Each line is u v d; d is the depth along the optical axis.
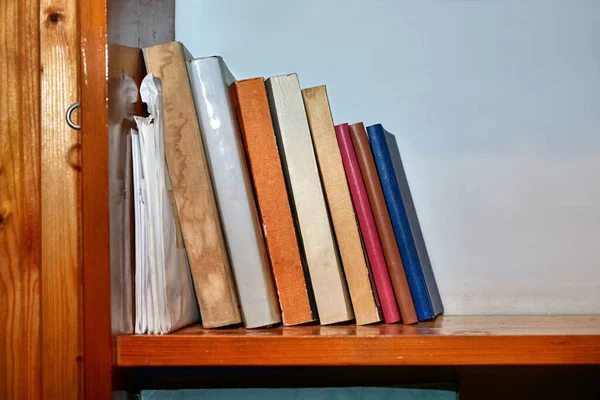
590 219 0.98
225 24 1.00
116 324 0.67
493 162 0.98
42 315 0.74
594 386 0.98
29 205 0.76
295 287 0.76
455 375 0.83
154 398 0.74
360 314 0.78
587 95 0.98
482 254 0.98
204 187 0.75
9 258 0.75
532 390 0.98
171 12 0.98
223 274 0.74
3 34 0.76
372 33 0.99
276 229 0.77
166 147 0.75
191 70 0.76
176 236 0.75
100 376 0.66
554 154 0.98
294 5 1.00
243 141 0.78
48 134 0.76
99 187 0.65
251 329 0.74
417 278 0.82
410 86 0.99
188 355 0.69
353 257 0.78
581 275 0.97
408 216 0.85
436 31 0.99
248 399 0.74
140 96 0.79
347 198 0.79
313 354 0.68
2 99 0.76
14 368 0.74
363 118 0.99
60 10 0.76
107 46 0.66
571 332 0.71
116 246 0.68
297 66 1.00
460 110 0.99
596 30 0.98
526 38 0.98
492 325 0.80
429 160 0.99
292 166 0.78
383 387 0.73
